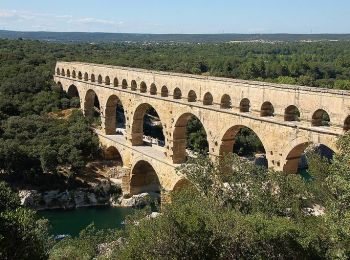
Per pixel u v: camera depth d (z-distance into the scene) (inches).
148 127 5369.1
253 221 1451.8
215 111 2608.3
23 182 3705.7
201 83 2719.0
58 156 3841.0
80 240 2390.5
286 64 7628.0
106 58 7603.4
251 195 1766.7
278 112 2210.9
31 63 6441.9
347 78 7204.7
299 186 1769.2
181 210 1497.3
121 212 3572.8
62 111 4940.9
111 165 4077.3
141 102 3408.0
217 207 1668.3
